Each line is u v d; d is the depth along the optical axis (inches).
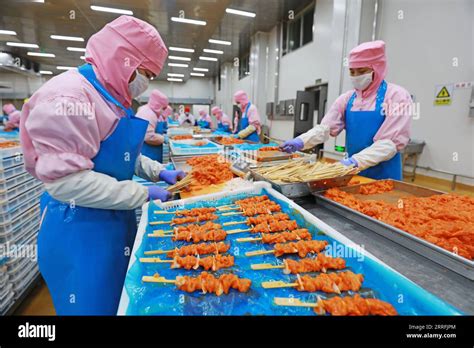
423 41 146.7
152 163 69.1
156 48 43.9
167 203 55.1
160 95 149.6
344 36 183.3
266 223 47.2
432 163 148.9
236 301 29.9
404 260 36.9
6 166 80.4
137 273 33.9
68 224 41.9
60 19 258.1
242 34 361.1
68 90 36.8
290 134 316.2
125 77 42.8
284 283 32.3
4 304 75.4
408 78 156.9
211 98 720.3
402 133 71.8
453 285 31.6
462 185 136.2
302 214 47.4
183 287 31.3
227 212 54.4
